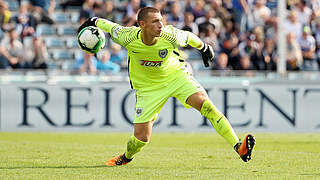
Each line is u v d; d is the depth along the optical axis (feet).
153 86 68.85
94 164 73.67
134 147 69.41
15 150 90.74
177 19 168.25
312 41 170.71
